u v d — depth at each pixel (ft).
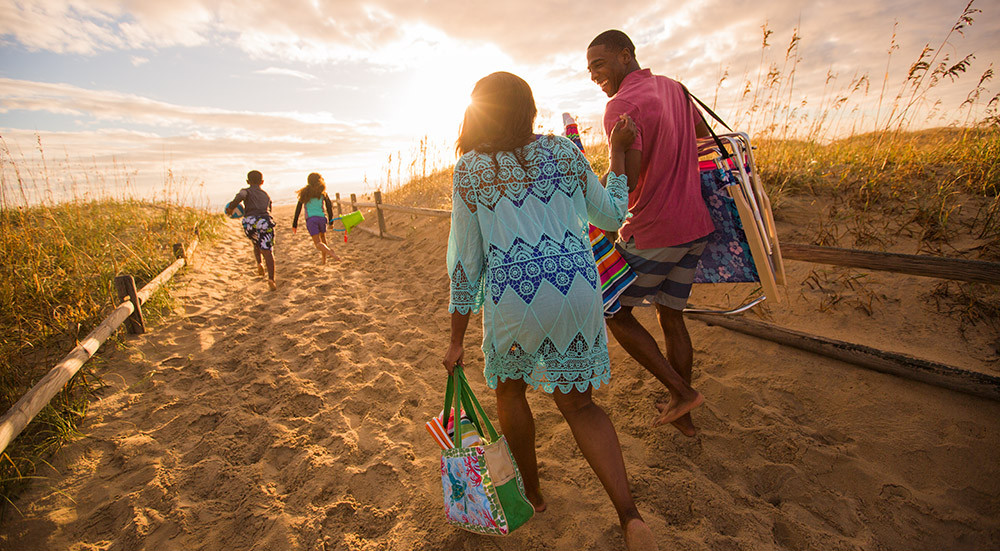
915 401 7.33
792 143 17.35
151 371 11.32
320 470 7.81
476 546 6.18
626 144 6.05
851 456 6.95
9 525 6.97
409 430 8.80
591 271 5.17
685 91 7.30
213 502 7.31
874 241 11.23
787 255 9.21
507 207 5.06
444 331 13.21
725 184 7.30
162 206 31.40
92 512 7.17
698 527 6.17
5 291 13.38
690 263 7.39
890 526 6.03
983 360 7.73
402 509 6.94
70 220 23.25
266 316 15.25
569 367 5.08
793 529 6.09
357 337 13.03
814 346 8.59
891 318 9.13
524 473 6.29
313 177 21.93
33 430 8.75
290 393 10.25
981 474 6.28
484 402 9.59
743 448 7.43
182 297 16.33
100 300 14.30
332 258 23.18
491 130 5.27
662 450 7.57
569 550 6.02
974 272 7.00
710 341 9.95
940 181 12.68
